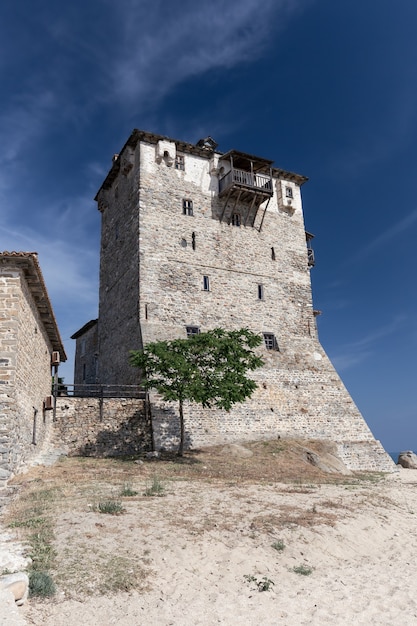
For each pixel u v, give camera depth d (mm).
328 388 28922
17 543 8336
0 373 13102
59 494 12125
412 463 29906
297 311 30703
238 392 19812
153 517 10367
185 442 22797
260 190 29562
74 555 7984
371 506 13945
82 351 38188
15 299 13633
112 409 22203
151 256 26641
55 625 6031
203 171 29938
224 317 27812
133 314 26312
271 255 30828
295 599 7742
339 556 10008
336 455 25656
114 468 17125
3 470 12430
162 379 21328
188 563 8383
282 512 11773
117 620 6367
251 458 21594
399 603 7867
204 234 28703
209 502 12188
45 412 19766
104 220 33656
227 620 6754
